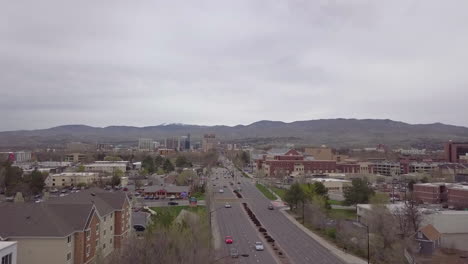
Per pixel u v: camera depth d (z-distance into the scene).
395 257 91.50
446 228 119.00
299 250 99.56
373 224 99.75
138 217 124.44
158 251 62.06
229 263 82.25
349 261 89.81
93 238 79.94
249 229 124.44
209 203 121.31
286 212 157.75
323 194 164.88
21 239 68.62
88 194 92.06
